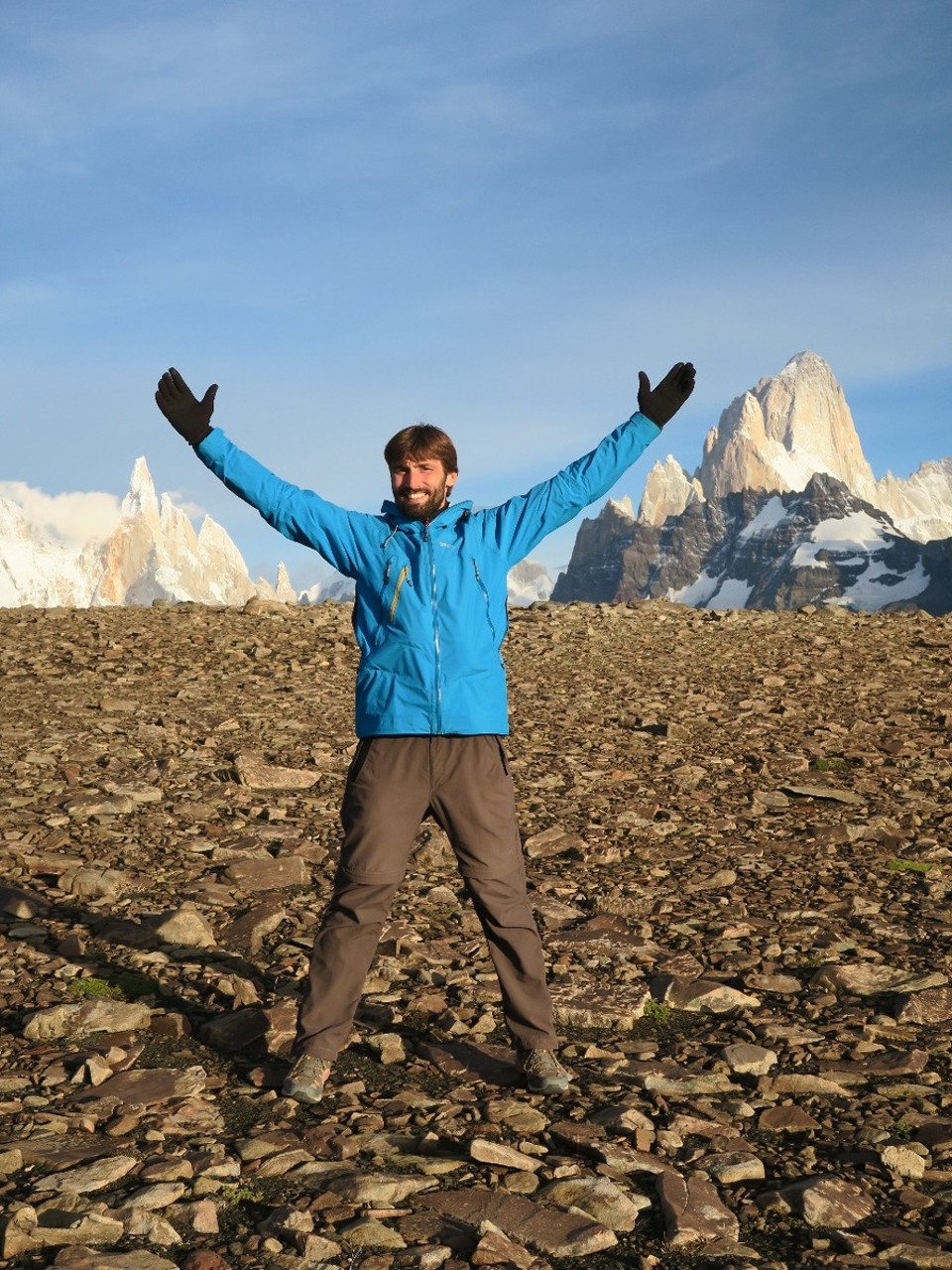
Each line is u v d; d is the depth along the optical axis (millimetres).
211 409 4559
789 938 6492
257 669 16031
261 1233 3467
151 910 6812
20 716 12477
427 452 4531
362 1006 5453
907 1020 5355
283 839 8273
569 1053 4996
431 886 7395
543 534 4625
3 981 5613
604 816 9141
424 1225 3525
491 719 4520
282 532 4605
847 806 9562
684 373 4562
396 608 4480
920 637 18734
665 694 14398
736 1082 4715
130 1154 3949
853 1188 3781
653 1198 3744
